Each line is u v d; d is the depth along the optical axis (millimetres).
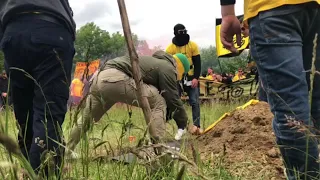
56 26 2533
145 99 1917
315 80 2168
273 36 2000
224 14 2312
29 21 2496
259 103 5031
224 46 2379
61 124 2496
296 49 1994
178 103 3641
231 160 3891
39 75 2500
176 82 3697
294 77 1958
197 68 6875
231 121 4766
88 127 1857
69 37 2604
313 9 2012
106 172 2098
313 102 2184
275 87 2010
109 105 3645
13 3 2510
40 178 1345
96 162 1983
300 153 1970
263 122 4566
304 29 2074
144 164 1774
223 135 4535
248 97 12492
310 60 2158
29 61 2506
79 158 1876
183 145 2316
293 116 1957
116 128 3002
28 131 2738
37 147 2328
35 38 2453
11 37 2475
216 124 4887
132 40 1897
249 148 4172
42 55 2480
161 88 3615
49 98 2477
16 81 2615
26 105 2740
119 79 3469
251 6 2088
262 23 2033
